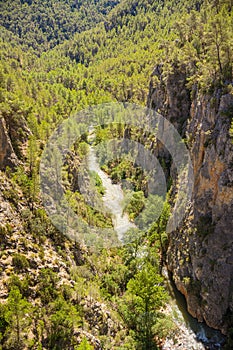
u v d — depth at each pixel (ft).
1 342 96.02
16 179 148.05
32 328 104.99
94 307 129.59
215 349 137.18
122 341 127.13
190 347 138.10
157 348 130.93
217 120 156.15
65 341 107.65
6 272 115.03
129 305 143.54
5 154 150.71
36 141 182.70
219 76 165.27
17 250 124.06
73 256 147.33
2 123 152.05
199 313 150.41
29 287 116.26
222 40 166.40
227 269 145.79
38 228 137.69
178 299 163.32
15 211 136.15
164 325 134.92
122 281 160.86
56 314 110.11
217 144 151.64
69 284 128.98
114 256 176.14
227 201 147.33
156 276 139.44
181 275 165.58
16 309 98.27
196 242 158.92
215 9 265.95
